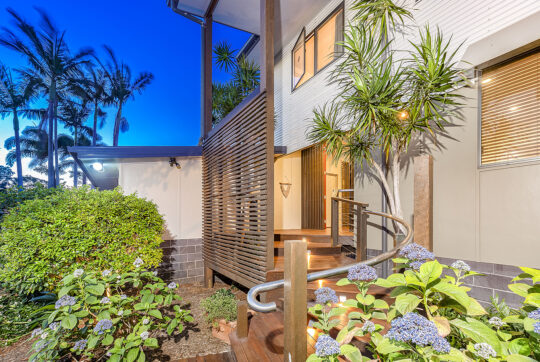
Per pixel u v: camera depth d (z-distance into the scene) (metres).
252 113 4.48
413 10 4.36
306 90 6.90
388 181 4.65
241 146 4.87
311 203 8.19
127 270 4.88
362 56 4.25
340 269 2.17
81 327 3.23
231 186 5.31
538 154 3.02
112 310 2.94
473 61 3.41
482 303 3.30
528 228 2.98
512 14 3.21
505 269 3.15
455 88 3.68
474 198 3.47
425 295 1.52
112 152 6.33
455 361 1.14
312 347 2.38
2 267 4.20
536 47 3.04
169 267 6.91
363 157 4.67
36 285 4.20
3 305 4.25
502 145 3.31
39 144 32.09
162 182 7.04
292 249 1.54
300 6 6.44
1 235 4.13
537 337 1.27
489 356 1.25
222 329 3.94
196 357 3.30
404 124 3.89
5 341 3.75
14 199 5.95
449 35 3.87
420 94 3.57
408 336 1.19
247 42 9.27
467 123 3.59
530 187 2.98
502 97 3.32
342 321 2.71
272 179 4.02
